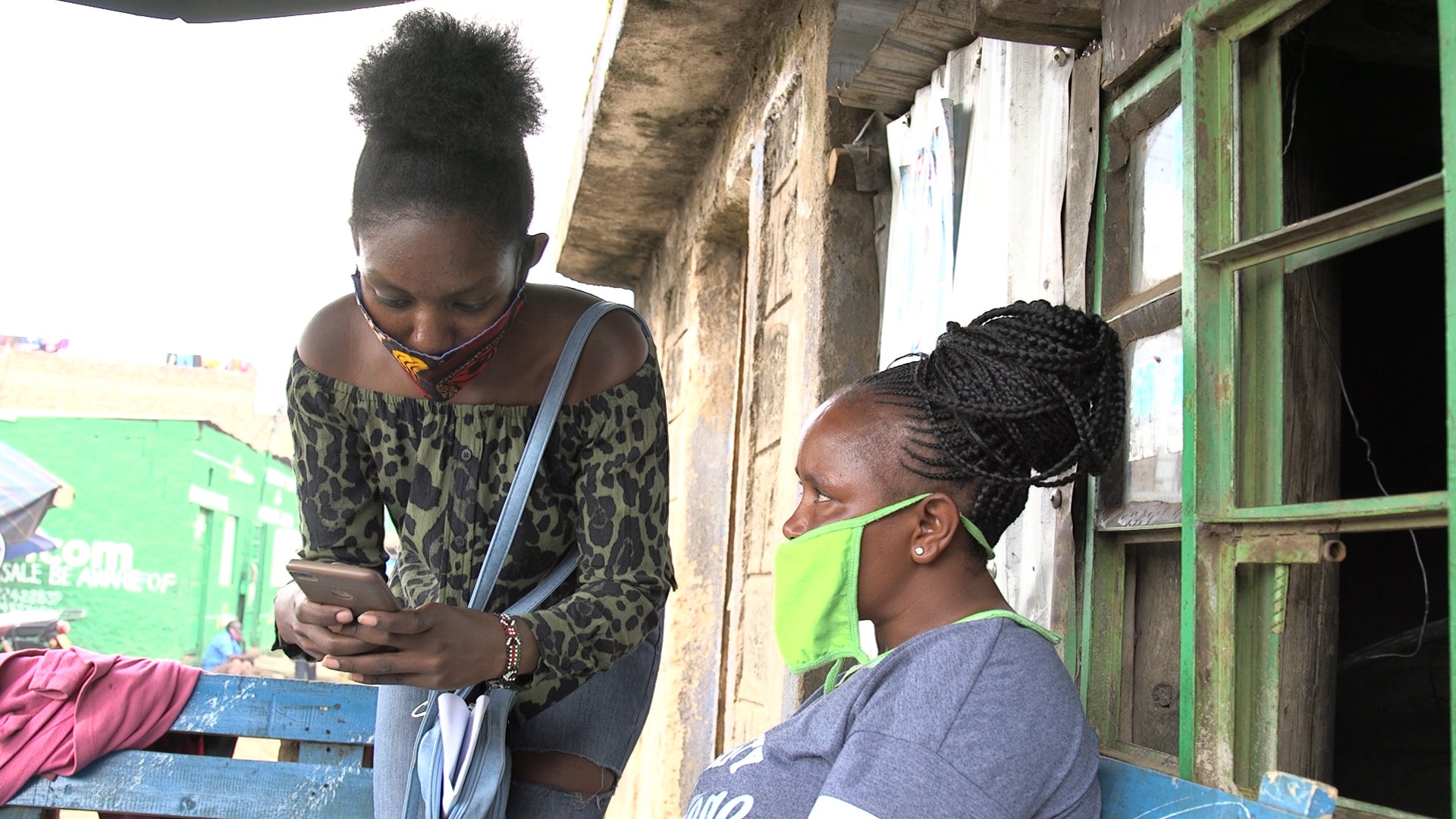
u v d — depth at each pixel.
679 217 6.57
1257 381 1.63
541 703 1.87
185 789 2.34
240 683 2.42
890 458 1.44
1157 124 1.95
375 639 1.58
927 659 1.31
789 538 1.51
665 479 1.95
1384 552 2.55
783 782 1.38
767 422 4.10
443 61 1.56
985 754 1.22
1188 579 1.59
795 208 3.92
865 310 3.30
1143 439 1.87
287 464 23.39
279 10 2.67
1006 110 2.44
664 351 6.93
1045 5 2.04
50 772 2.30
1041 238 2.25
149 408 21.81
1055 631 2.02
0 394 21.03
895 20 3.40
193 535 20.48
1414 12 2.12
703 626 5.71
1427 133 2.38
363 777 2.38
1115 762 1.48
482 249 1.56
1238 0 1.60
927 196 2.87
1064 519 2.01
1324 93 2.27
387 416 1.84
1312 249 1.49
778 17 4.25
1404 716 2.32
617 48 4.68
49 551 19.53
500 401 1.84
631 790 6.36
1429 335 2.77
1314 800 1.15
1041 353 1.41
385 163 1.56
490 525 1.88
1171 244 1.88
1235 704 1.57
